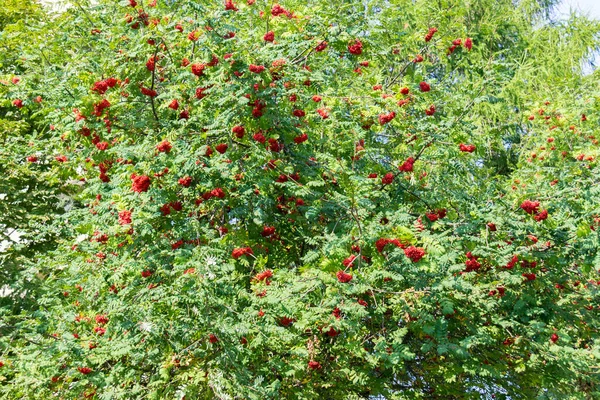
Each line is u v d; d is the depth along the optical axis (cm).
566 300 641
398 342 475
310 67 645
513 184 768
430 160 643
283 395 508
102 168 588
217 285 448
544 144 870
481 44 1176
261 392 430
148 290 468
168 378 454
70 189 1152
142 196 501
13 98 675
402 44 729
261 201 543
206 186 514
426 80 696
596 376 639
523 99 1126
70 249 648
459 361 571
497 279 575
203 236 499
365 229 447
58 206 1181
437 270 484
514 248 555
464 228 541
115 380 489
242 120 539
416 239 440
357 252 474
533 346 563
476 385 637
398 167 597
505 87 1159
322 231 579
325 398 555
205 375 447
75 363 493
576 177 588
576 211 554
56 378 537
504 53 1377
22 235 1031
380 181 594
